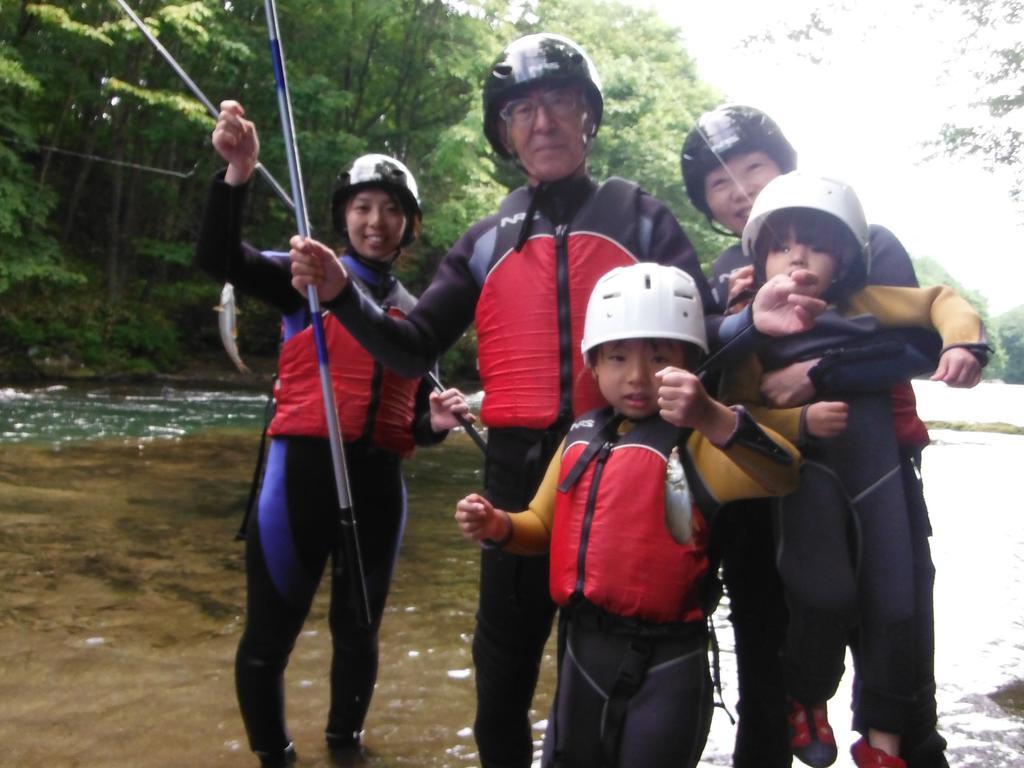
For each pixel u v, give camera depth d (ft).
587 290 7.78
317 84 67.77
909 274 8.07
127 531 19.04
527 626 7.92
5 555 16.78
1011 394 112.06
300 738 9.96
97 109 70.90
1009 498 27.43
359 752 9.64
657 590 6.72
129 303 72.64
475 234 8.57
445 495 24.98
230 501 22.62
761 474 6.45
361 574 8.70
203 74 68.74
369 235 10.24
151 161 75.36
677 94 59.93
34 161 73.46
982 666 12.37
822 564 7.20
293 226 73.87
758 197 7.75
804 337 7.56
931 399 92.48
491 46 70.38
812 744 7.22
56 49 63.67
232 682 11.41
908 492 7.74
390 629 13.56
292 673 11.80
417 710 10.73
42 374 62.80
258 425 40.52
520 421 7.83
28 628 13.10
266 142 68.03
